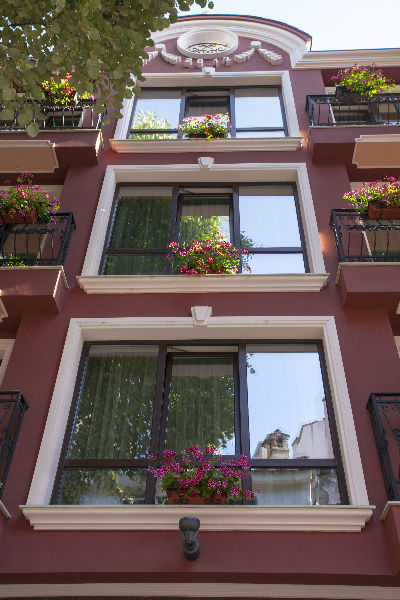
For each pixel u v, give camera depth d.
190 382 7.43
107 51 6.74
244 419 7.03
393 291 7.54
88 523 5.82
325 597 5.63
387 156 9.87
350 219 8.82
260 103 11.57
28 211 8.58
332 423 6.88
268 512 5.79
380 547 5.64
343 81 11.02
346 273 7.77
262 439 6.89
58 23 6.24
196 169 9.84
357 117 11.59
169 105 11.60
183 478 6.06
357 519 5.76
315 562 5.55
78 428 7.00
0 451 6.29
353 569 5.49
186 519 5.30
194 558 5.54
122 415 7.12
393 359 7.15
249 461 6.66
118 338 7.71
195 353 7.69
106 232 9.09
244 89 11.82
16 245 9.11
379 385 6.91
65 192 9.48
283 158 10.02
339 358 7.15
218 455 6.50
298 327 7.54
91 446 6.86
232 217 9.54
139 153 10.22
